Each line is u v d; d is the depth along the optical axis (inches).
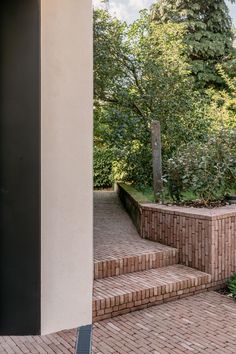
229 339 112.9
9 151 103.3
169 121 272.7
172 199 207.5
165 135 270.7
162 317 128.6
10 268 104.0
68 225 118.3
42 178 112.5
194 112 281.7
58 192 116.1
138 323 124.0
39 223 105.3
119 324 123.3
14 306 104.7
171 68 278.2
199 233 158.9
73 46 117.5
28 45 103.6
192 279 148.6
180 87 277.6
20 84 103.3
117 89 281.6
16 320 105.2
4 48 102.3
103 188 384.2
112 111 276.4
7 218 103.5
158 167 209.8
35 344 108.3
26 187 104.4
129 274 153.2
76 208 120.0
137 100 279.6
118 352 105.3
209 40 443.8
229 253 161.2
